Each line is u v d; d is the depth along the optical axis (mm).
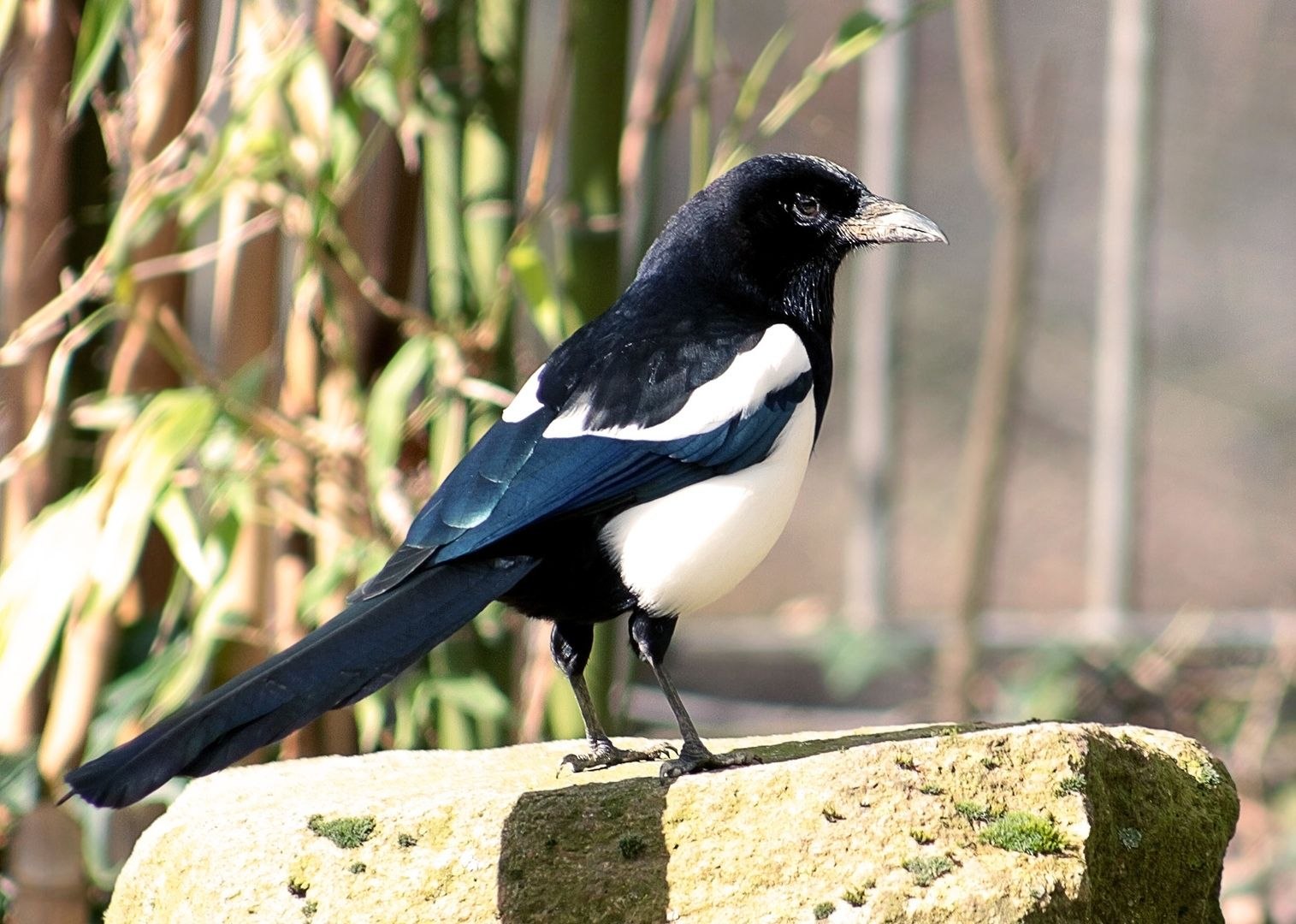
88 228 10547
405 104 9750
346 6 9617
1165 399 26016
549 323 9578
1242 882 12859
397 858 6926
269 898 6914
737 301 9094
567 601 8062
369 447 9594
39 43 10297
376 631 7055
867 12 10375
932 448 24984
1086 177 27078
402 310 9797
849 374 25188
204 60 11219
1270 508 24312
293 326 10320
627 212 11648
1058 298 26438
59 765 10102
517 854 6875
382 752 8633
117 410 9977
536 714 10273
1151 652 14203
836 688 15414
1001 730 7074
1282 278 27219
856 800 6797
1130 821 7086
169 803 10297
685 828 6840
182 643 10070
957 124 28203
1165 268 27359
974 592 13906
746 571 8336
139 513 9125
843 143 25141
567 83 11516
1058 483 24844
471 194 10281
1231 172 27469
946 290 26703
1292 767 14469
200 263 9812
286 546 10320
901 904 6508
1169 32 27609
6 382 10664
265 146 9391
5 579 9273
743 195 9133
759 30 27062
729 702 15219
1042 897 6520
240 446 10109
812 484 25125
